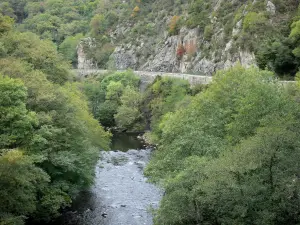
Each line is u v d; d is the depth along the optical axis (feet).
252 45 196.24
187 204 65.31
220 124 89.51
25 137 83.30
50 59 142.92
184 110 101.71
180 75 241.76
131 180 131.64
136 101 243.60
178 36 299.58
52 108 100.99
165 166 85.25
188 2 329.31
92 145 121.49
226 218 63.46
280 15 203.82
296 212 59.62
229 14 251.19
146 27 359.25
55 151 95.25
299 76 127.75
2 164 64.44
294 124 69.26
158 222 69.36
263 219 58.39
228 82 102.37
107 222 95.40
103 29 403.95
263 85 87.71
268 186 61.36
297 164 60.90
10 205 71.67
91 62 374.63
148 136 211.00
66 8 487.61
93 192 118.83
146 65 327.47
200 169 67.56
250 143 63.82
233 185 58.90
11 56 122.52
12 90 82.28
